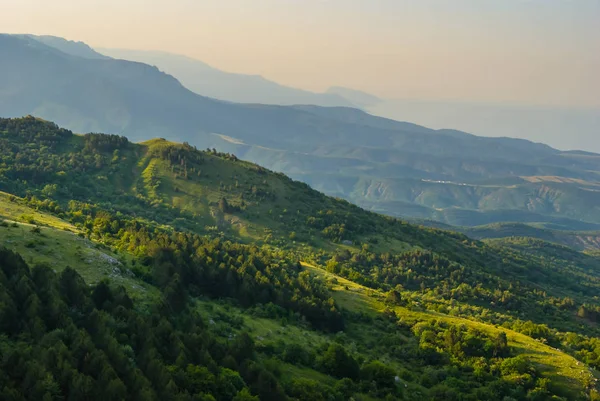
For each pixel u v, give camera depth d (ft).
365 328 417.28
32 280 231.50
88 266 295.48
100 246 351.87
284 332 332.39
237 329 306.55
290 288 432.66
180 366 206.39
